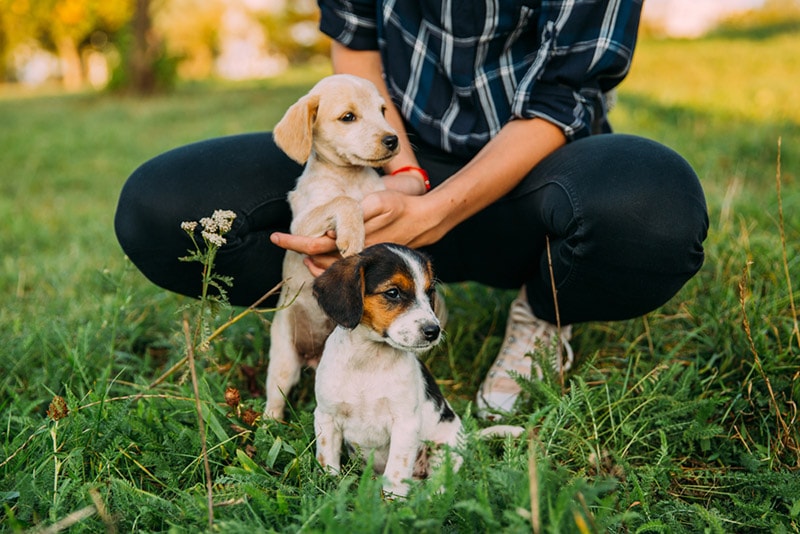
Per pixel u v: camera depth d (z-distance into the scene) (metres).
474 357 3.88
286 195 3.48
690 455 3.04
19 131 13.76
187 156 3.42
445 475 2.21
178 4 41.81
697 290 4.20
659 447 3.04
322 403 2.84
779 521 2.53
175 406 3.19
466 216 3.20
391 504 2.24
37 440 2.79
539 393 3.14
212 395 3.33
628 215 2.89
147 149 11.59
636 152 3.06
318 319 3.35
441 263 3.76
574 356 3.73
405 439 2.77
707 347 3.65
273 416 3.26
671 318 3.93
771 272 4.11
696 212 2.96
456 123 3.54
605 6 3.29
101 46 42.75
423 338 2.69
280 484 2.52
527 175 3.34
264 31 45.00
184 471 2.70
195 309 3.00
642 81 13.79
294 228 3.27
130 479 2.74
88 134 13.11
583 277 3.08
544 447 2.64
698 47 18.94
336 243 2.96
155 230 3.27
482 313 4.08
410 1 3.57
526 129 3.28
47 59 48.19
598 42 3.28
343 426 2.89
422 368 3.07
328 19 3.81
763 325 3.61
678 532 2.43
